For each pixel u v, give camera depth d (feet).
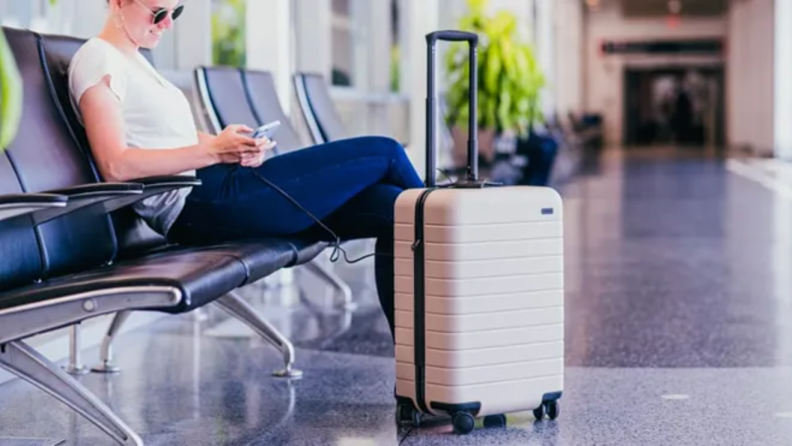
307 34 26.17
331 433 9.07
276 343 11.45
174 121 9.37
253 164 8.72
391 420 9.47
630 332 14.29
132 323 14.42
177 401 10.32
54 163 8.65
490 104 33.96
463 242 8.58
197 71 12.28
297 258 9.92
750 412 9.78
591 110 106.73
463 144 34.01
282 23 18.45
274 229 9.84
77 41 9.81
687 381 11.16
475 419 9.39
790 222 30.30
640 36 105.19
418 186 9.87
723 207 35.65
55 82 9.14
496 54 34.04
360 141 9.78
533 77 34.78
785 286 18.49
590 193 42.80
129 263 8.38
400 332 9.00
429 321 8.74
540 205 8.91
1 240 7.63
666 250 24.14
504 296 8.80
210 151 8.53
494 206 8.68
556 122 57.21
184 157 8.50
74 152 9.03
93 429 9.27
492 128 34.04
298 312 15.87
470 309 8.67
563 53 92.58
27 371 7.64
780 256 22.75
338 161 9.67
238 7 19.52
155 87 9.30
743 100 95.76
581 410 9.81
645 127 109.09
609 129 106.63
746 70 93.76
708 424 9.34
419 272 8.75
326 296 17.49
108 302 6.77
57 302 6.78
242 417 9.67
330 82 28.14
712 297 17.37
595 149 94.68
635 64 105.91
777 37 78.48
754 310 16.07
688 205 36.63
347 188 9.68
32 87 8.78
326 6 27.40
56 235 8.44
